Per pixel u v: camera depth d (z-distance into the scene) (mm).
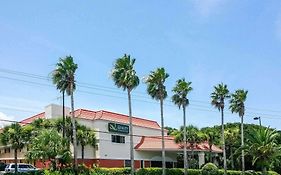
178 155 77000
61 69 52125
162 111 59312
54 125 56688
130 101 53594
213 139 77250
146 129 72875
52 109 62719
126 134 66250
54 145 51750
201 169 69812
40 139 52312
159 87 59562
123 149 65125
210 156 82875
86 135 57500
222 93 72812
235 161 86625
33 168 56844
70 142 55969
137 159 67688
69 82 51906
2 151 70938
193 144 71375
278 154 52062
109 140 62719
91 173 52719
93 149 60938
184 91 64250
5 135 55094
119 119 66438
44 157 51531
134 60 54750
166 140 70625
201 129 80500
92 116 63250
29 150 54719
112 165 62406
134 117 72312
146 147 68250
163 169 57719
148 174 60438
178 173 63781
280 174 73188
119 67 54000
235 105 77250
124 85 53500
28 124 58562
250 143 53094
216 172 69250
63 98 55594
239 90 77500
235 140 87375
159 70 59781
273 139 52719
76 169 50344
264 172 52750
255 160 52531
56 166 51969
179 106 64250
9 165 56281
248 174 74000
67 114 64500
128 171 58500
